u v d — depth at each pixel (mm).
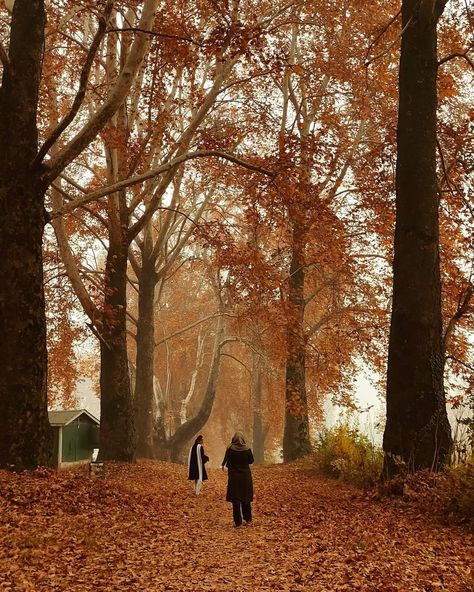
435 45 13641
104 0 12375
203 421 39156
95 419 28734
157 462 24953
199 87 24391
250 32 13297
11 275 12352
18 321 12289
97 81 23062
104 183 26328
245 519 11148
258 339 30828
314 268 27516
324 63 24156
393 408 12633
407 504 10695
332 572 6602
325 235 21891
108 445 21281
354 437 18203
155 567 7426
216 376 39469
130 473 19172
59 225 19734
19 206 12547
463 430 11914
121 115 19906
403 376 12570
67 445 26453
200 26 20484
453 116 24797
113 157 19938
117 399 21391
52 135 12148
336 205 25891
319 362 29859
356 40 23750
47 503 9812
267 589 6195
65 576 6613
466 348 19844
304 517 11078
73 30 19875
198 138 18766
